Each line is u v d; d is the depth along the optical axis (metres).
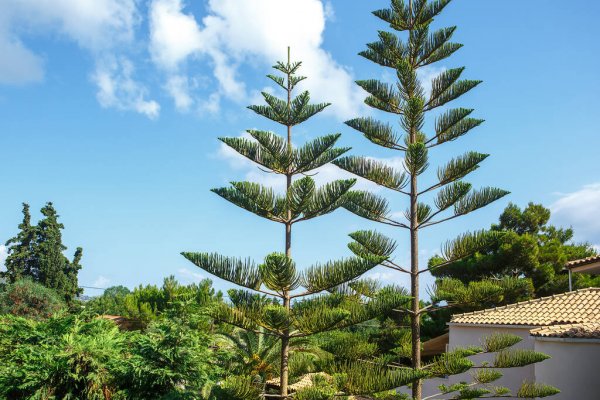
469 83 13.56
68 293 38.78
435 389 17.23
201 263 9.74
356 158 13.30
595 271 18.48
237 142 10.45
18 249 39.12
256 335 18.16
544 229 32.59
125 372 15.44
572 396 13.24
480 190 12.85
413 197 13.02
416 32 13.63
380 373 11.30
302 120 10.76
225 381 9.90
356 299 12.41
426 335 22.94
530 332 14.49
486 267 25.09
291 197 9.91
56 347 16.33
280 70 10.88
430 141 14.07
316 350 14.71
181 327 16.03
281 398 9.84
